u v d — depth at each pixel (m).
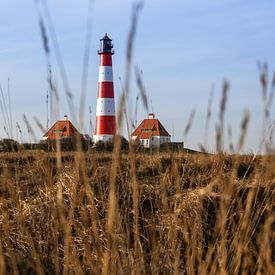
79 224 4.23
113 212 3.22
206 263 3.61
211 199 5.52
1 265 4.27
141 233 4.64
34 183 5.87
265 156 3.14
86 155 3.71
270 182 3.45
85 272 3.70
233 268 3.66
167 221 4.49
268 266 3.58
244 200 4.42
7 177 4.70
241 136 2.73
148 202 6.08
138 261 3.62
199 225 4.37
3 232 5.02
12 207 5.80
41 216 5.57
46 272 4.79
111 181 3.13
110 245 3.27
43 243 5.26
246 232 3.54
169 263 3.95
